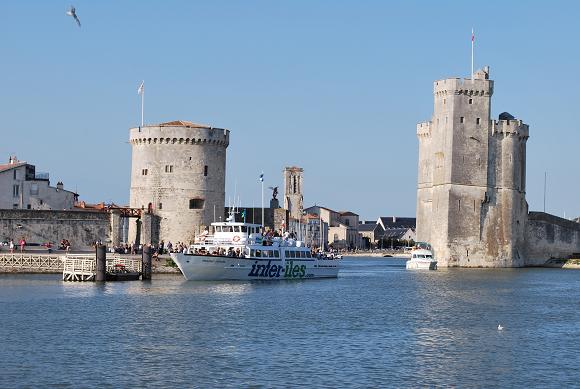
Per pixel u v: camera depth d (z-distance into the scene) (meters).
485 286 133.62
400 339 73.56
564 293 120.12
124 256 128.50
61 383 56.25
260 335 74.56
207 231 137.62
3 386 55.41
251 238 128.62
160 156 153.75
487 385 57.44
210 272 122.31
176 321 81.50
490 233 197.00
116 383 56.47
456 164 194.38
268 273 130.00
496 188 197.75
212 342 70.56
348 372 60.25
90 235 143.50
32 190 177.12
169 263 133.12
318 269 143.00
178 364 61.94
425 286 132.25
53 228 141.50
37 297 97.69
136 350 66.56
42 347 67.06
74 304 92.06
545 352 68.06
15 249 139.12
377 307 97.75
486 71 197.88
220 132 156.50
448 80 194.88
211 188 155.75
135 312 86.75
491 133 196.50
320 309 94.25
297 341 71.75
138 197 155.38
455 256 195.00
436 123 199.50
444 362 63.91
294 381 57.53
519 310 96.50
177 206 153.50
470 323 84.25
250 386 56.22
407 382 57.81
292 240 137.38
